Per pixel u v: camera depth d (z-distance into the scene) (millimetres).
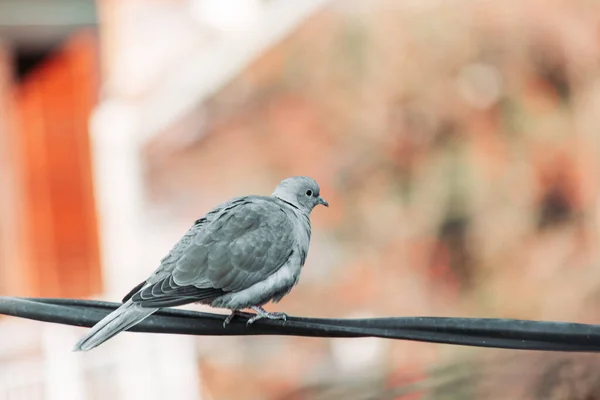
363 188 18281
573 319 16609
